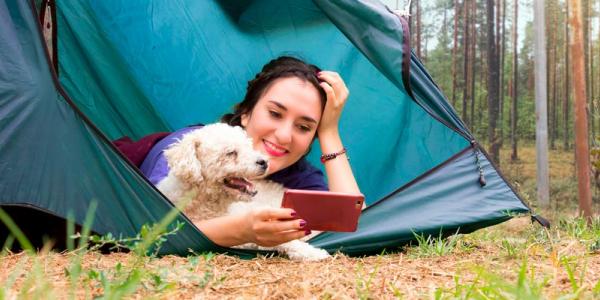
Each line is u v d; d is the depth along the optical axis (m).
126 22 5.32
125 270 2.77
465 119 12.38
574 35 10.41
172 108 5.56
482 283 2.91
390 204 4.30
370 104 5.14
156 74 5.47
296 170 4.61
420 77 4.43
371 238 4.10
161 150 4.48
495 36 12.34
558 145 12.87
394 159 5.01
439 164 4.58
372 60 4.27
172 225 3.62
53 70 3.62
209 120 5.58
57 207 3.54
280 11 5.25
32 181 3.51
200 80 5.50
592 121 11.20
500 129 12.34
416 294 2.71
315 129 4.41
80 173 3.58
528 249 3.87
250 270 3.23
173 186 4.03
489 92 12.36
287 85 4.30
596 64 12.83
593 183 10.91
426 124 4.86
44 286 2.22
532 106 12.28
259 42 5.38
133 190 3.62
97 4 5.24
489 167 4.61
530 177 12.02
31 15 3.64
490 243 4.46
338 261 3.62
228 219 3.70
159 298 2.48
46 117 3.56
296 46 5.34
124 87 5.46
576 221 4.86
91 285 2.68
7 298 2.39
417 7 12.16
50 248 3.69
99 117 5.53
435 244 4.04
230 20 5.36
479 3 12.30
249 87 4.50
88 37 5.31
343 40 5.27
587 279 2.98
